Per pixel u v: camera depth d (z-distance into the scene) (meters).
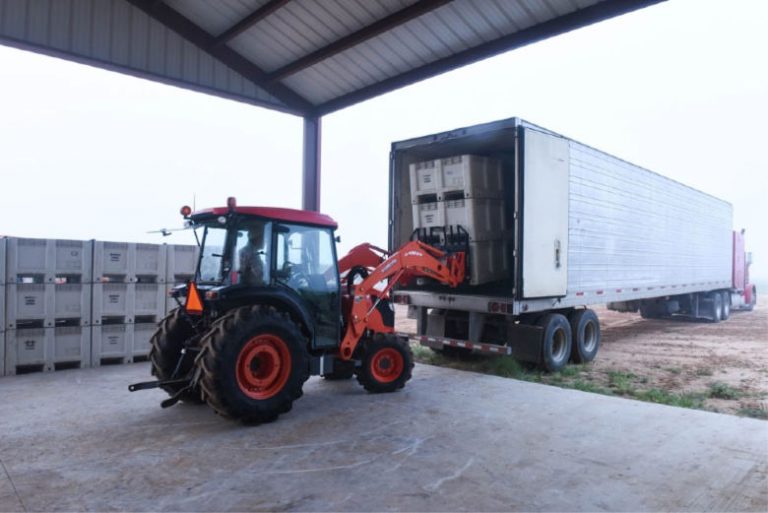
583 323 8.48
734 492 3.51
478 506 3.28
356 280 6.89
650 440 4.55
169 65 10.37
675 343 11.12
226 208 5.05
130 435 4.62
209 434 4.66
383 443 4.44
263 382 5.00
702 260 14.02
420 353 9.17
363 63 10.88
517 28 9.23
